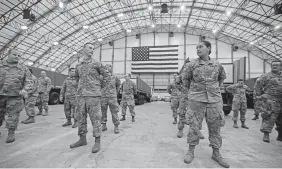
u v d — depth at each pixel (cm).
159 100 2261
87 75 238
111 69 358
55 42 1825
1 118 280
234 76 584
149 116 616
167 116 617
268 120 282
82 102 239
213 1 1528
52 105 1007
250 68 2086
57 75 1102
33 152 220
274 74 287
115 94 354
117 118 345
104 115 365
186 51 2295
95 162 187
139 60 2289
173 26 2298
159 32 2375
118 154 214
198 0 1566
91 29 2081
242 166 182
